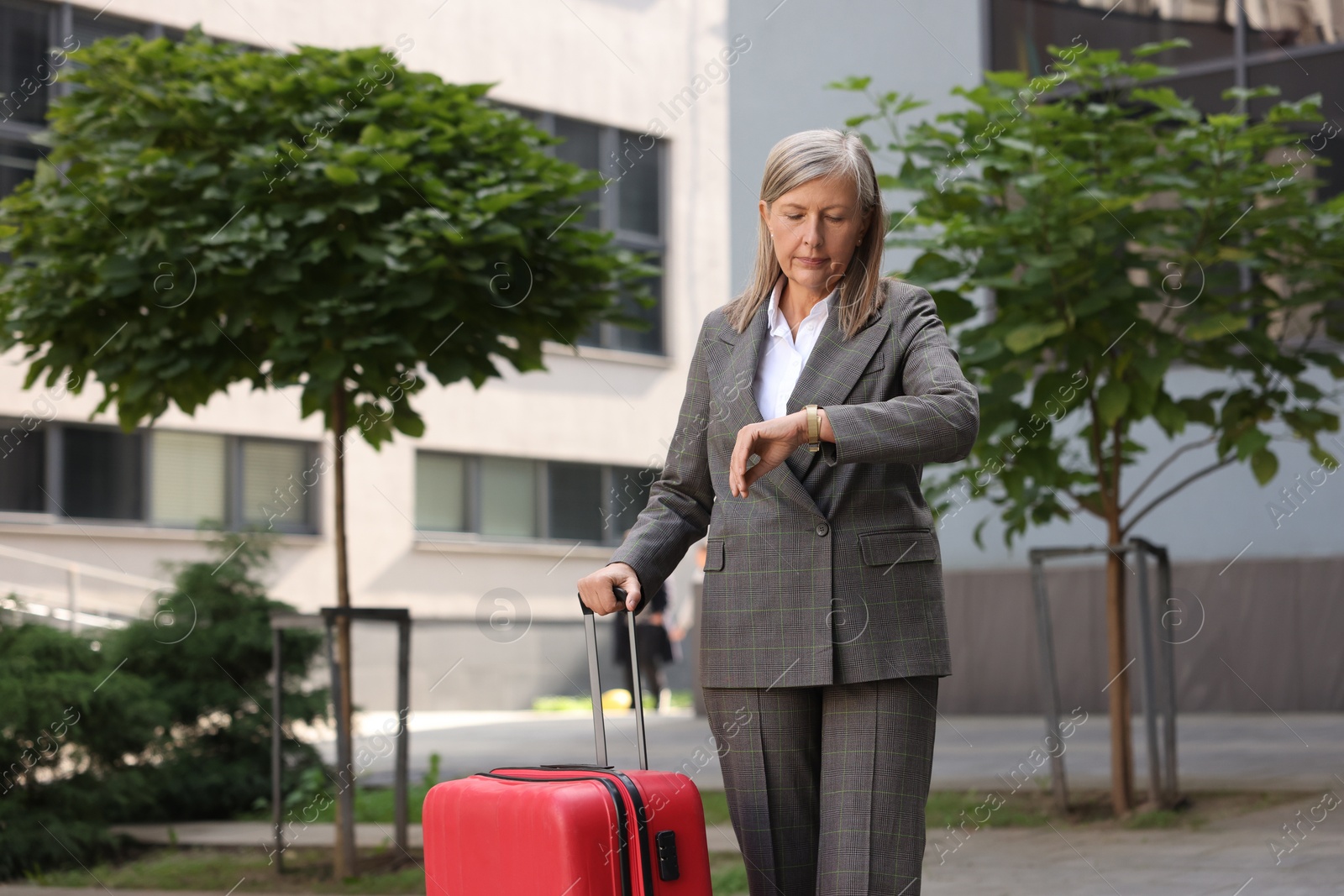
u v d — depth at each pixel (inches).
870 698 81.0
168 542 526.6
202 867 219.9
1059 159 206.5
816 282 83.4
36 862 228.1
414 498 614.9
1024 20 383.9
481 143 197.2
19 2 471.5
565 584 651.5
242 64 187.8
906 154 218.2
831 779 81.4
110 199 182.9
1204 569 382.6
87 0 483.8
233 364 191.0
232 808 289.3
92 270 184.4
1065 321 204.4
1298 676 371.6
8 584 481.1
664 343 688.4
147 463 531.2
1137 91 206.5
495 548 629.0
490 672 617.9
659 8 681.0
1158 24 367.9
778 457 76.4
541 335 205.3
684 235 684.7
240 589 304.7
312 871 210.2
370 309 183.0
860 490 81.8
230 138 184.5
